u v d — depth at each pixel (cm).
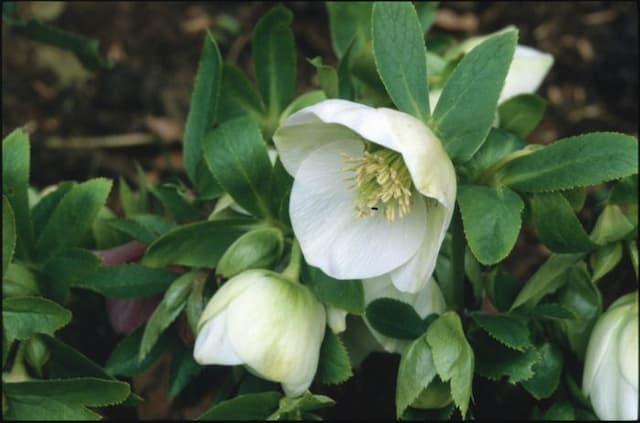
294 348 61
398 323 63
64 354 65
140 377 80
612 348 63
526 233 89
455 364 60
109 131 97
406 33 61
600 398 63
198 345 61
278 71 70
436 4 77
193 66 99
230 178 64
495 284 67
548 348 66
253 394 63
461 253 63
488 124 60
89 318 75
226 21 100
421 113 61
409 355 61
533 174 60
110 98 97
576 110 94
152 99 98
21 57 97
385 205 61
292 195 61
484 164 61
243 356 60
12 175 65
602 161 60
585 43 96
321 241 61
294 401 63
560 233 62
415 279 60
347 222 61
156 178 95
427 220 60
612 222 64
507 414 75
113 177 95
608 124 93
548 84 96
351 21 74
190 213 69
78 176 95
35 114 97
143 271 67
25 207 66
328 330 64
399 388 61
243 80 70
